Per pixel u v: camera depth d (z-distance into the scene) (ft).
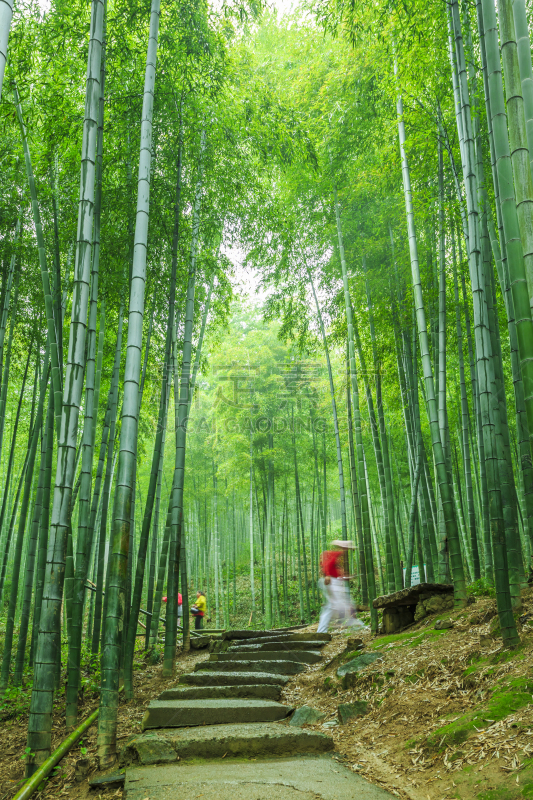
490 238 14.98
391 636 15.34
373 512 38.99
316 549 46.26
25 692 16.93
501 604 10.32
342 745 9.93
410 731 9.36
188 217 21.03
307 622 37.81
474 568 19.69
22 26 16.33
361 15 18.49
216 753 9.98
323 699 12.93
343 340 28.43
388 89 17.92
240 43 21.61
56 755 10.74
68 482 10.96
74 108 17.22
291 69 25.99
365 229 24.98
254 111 19.11
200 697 13.64
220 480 45.60
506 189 9.10
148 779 8.72
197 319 27.50
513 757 7.09
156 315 22.65
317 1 19.58
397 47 16.66
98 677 15.98
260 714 12.03
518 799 6.24
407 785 7.62
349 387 26.61
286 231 25.61
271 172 26.76
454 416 26.22
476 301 12.86
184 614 23.50
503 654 10.10
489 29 9.91
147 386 23.77
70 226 17.98
